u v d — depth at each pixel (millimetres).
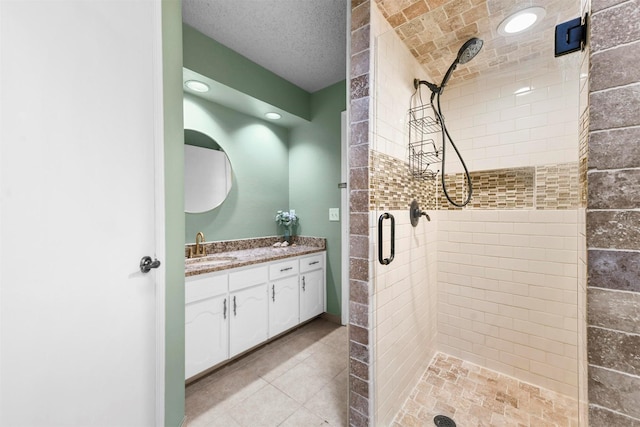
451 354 1910
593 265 664
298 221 2877
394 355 1388
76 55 742
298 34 1841
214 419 1385
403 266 1473
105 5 833
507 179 1650
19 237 614
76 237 746
